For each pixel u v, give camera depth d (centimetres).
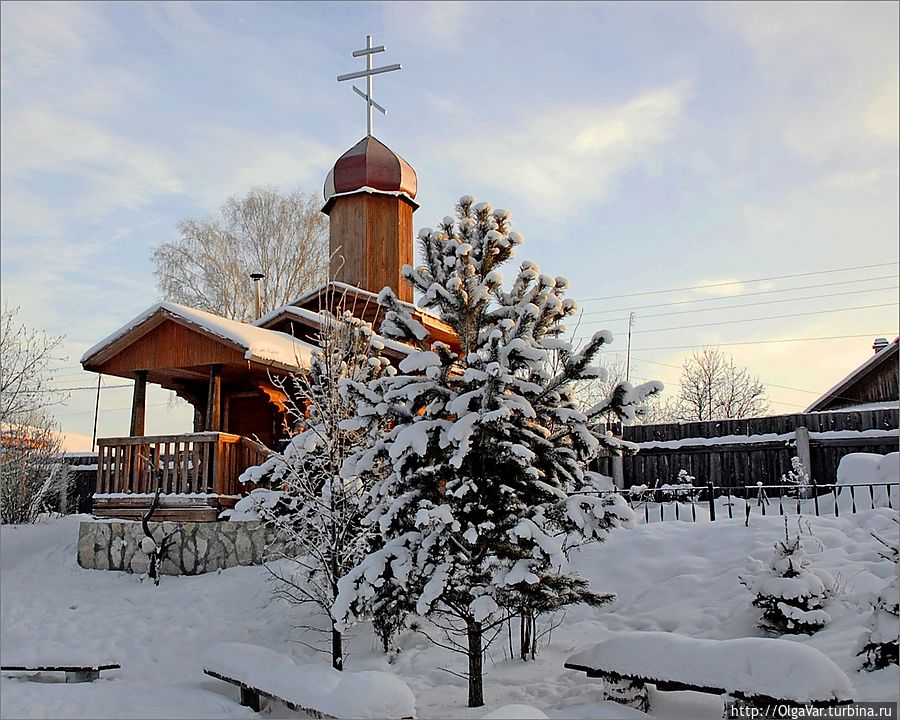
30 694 757
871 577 843
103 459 1392
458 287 708
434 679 802
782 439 1532
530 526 634
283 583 1134
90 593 1224
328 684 634
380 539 842
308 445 928
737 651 566
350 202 1939
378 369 1006
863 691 608
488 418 633
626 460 1675
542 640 894
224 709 718
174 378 1558
